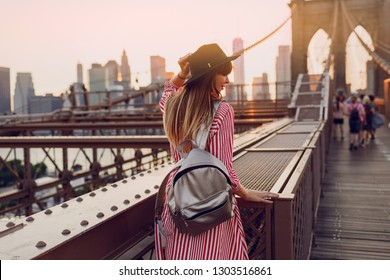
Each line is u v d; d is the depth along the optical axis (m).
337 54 66.56
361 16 64.50
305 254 3.91
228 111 1.80
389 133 19.31
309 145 5.31
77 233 1.59
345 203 6.98
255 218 2.35
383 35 61.19
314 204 5.44
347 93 65.56
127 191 2.33
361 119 13.96
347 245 4.96
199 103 1.77
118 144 7.46
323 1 66.06
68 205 2.02
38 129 21.44
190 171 1.68
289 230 2.27
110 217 1.81
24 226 1.69
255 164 3.77
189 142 1.77
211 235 1.76
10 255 1.39
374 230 5.51
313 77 17.98
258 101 21.81
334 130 18.81
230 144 1.79
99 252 1.76
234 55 1.77
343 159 11.95
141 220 2.16
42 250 1.43
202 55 1.79
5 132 21.83
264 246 2.36
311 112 15.11
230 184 1.76
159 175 2.82
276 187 2.62
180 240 1.79
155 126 20.08
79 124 20.95
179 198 1.67
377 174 9.48
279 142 5.89
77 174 13.38
